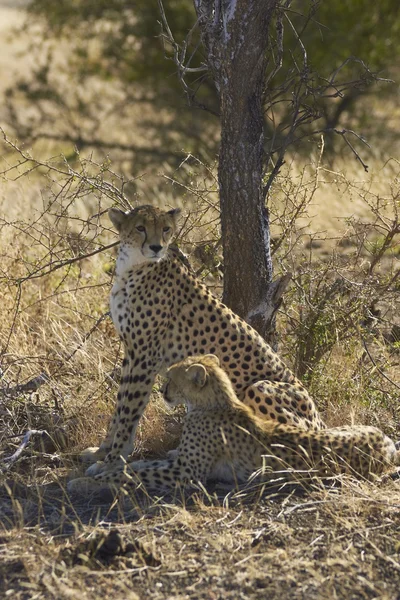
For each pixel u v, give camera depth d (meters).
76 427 9.90
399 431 10.02
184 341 9.20
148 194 21.30
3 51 50.44
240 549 7.10
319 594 6.44
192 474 8.41
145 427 9.92
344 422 10.02
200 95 29.77
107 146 29.25
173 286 9.13
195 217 12.12
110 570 6.76
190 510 7.86
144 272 8.97
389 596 6.43
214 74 10.22
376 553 7.02
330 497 7.93
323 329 10.93
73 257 11.85
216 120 29.75
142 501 8.14
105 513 7.90
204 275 11.70
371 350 12.02
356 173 20.91
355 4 27.72
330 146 26.52
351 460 8.35
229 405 8.51
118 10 29.42
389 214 16.86
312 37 26.72
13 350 11.42
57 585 6.54
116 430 9.19
